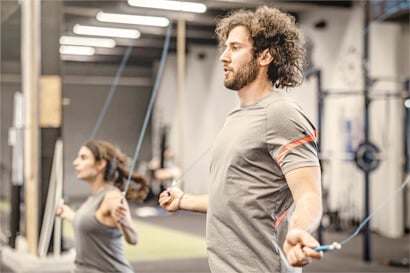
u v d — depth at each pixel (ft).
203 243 27.71
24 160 22.48
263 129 5.60
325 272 20.35
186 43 45.78
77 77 56.03
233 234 5.79
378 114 30.58
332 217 31.50
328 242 27.14
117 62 56.03
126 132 56.85
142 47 49.90
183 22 35.12
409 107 25.72
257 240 5.66
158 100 53.47
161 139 48.88
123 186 9.96
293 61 6.07
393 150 30.04
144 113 57.00
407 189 30.22
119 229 9.11
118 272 9.20
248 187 5.68
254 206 5.66
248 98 5.98
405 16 29.60
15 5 25.07
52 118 19.52
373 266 21.54
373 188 31.04
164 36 44.47
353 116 32.09
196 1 32.83
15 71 51.83
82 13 36.17
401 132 30.07
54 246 19.29
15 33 30.78
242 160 5.70
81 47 48.47
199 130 47.55
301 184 5.27
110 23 39.91
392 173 30.07
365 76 23.47
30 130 21.07
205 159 46.55
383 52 30.68
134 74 56.85
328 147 34.14
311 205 5.06
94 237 9.09
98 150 9.66
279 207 5.70
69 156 55.93
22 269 19.49
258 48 5.88
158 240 28.76
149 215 40.96
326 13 34.55
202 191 46.83
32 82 20.58
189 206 6.92
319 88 25.08
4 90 53.67
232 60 5.93
